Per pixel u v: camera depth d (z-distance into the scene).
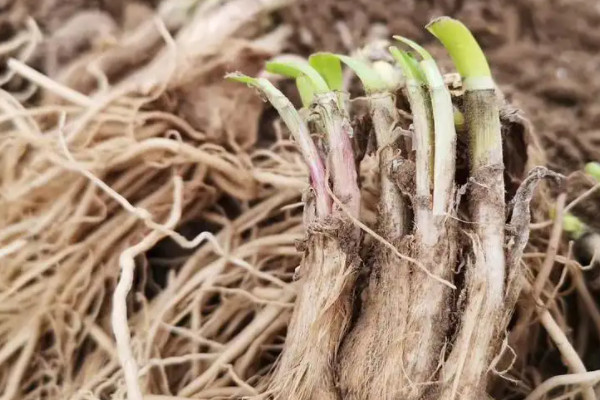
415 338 0.34
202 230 0.43
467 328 0.33
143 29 0.44
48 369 0.40
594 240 0.40
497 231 0.34
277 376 0.35
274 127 0.45
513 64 0.47
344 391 0.34
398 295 0.34
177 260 0.42
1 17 0.45
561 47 0.47
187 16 0.46
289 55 0.46
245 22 0.45
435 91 0.34
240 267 0.41
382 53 0.42
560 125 0.44
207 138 0.42
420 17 0.48
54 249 0.40
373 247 0.35
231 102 0.43
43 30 0.45
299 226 0.42
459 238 0.34
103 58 0.43
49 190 0.41
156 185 0.42
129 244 0.41
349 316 0.35
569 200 0.42
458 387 0.33
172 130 0.42
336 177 0.35
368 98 0.36
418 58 0.45
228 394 0.38
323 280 0.34
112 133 0.41
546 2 0.48
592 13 0.48
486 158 0.34
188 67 0.42
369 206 0.40
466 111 0.35
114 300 0.36
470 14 0.48
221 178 0.42
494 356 0.34
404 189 0.35
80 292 0.40
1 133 0.41
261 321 0.39
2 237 0.40
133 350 0.39
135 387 0.35
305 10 0.47
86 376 0.39
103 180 0.41
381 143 0.35
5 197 0.40
